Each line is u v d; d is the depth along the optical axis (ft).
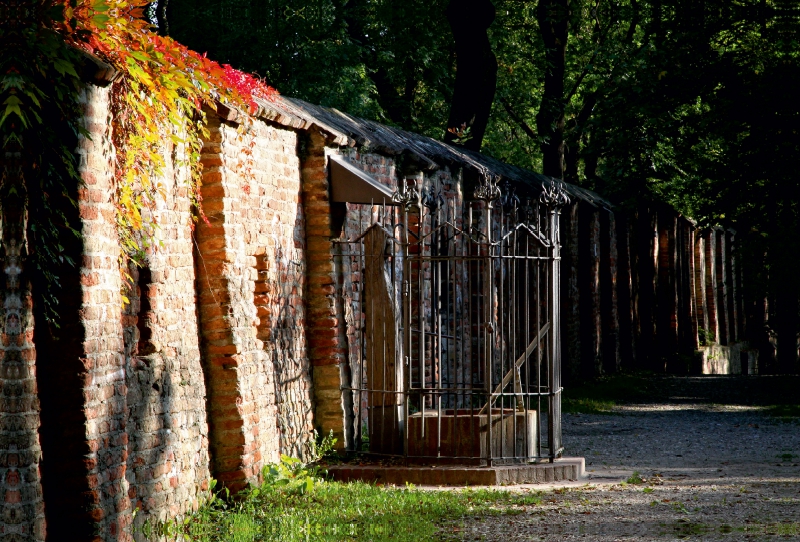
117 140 21.89
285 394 34.58
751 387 80.02
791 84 70.90
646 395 74.69
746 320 153.07
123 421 21.22
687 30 76.02
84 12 19.98
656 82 74.90
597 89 98.32
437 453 36.06
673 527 27.22
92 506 19.48
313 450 36.63
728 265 142.72
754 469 39.34
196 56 24.39
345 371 38.63
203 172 29.94
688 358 113.29
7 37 18.28
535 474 35.29
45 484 19.15
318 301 37.81
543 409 57.98
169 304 26.84
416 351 49.52
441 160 53.11
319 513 28.30
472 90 80.53
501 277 35.58
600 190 110.11
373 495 31.09
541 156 127.24
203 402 28.96
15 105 17.75
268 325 33.50
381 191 38.04
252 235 32.58
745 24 75.92
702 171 76.23
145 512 24.39
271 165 34.53
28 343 18.49
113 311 20.95
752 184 74.43
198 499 27.99
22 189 18.39
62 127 19.24
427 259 36.14
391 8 95.40
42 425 19.15
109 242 20.88
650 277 107.45
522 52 109.91
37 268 18.71
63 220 19.38
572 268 82.79
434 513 28.86
